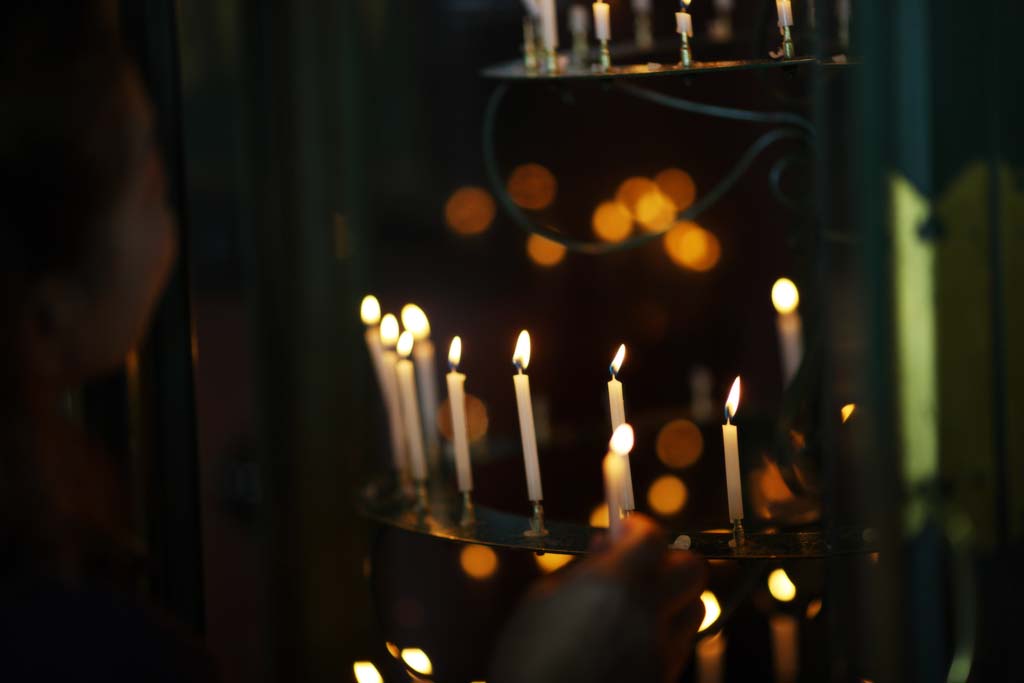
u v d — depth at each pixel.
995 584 2.27
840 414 2.34
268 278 3.47
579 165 3.58
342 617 3.52
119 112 2.12
